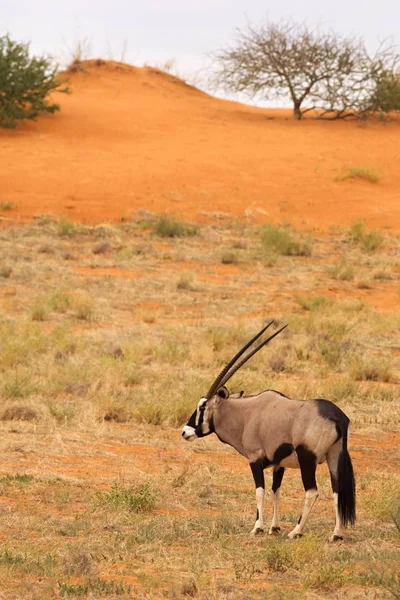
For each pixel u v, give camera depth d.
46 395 50.88
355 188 124.50
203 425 30.31
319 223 112.69
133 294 84.00
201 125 154.12
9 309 77.19
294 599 22.62
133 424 46.47
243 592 23.28
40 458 38.97
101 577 24.53
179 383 54.22
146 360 61.59
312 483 28.00
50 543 27.34
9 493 33.47
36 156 129.12
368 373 60.31
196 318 77.12
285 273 94.50
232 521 30.42
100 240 102.94
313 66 160.38
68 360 59.31
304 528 29.84
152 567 25.47
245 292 87.06
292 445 28.08
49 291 83.50
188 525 29.89
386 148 145.38
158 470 37.94
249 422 29.38
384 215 114.81
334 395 53.03
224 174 126.56
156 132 147.38
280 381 55.81
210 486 35.66
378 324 75.00
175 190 119.75
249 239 106.12
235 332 69.38
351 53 159.88
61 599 22.59
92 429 44.38
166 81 197.38
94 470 37.50
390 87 160.75
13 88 141.75
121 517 30.44
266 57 161.75
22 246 98.94
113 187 119.25
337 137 150.62
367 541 28.12
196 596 23.00
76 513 31.27
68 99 165.25
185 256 98.44
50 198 114.50
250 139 146.38
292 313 79.44
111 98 171.75
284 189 122.44
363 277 93.56
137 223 109.19
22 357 59.91
